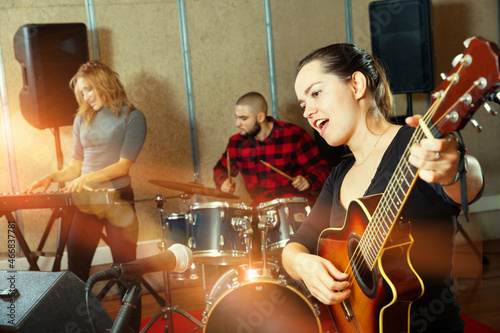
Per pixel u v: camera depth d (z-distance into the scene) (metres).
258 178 3.87
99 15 4.04
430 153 0.81
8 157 3.98
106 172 3.12
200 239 2.86
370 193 1.20
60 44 3.69
